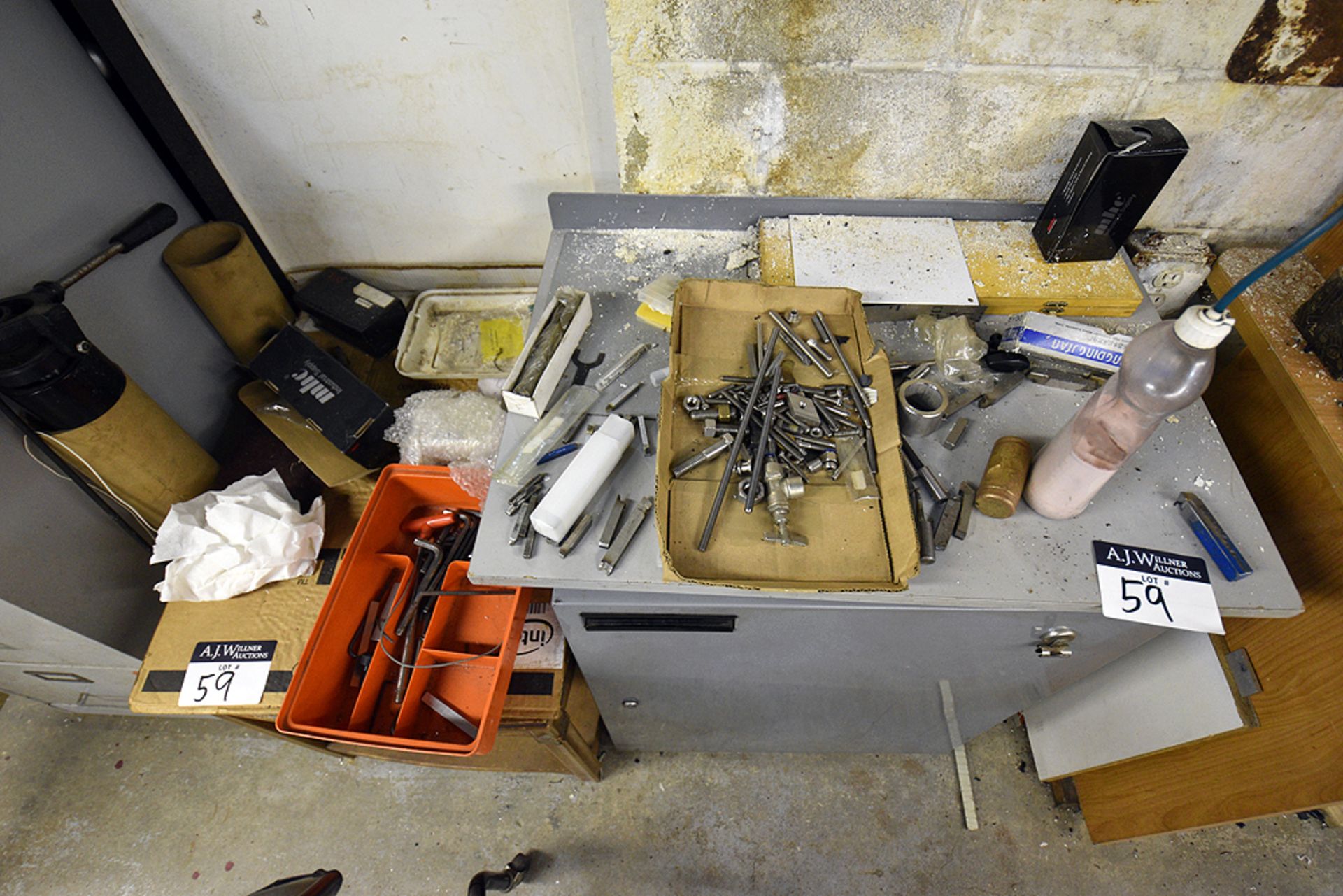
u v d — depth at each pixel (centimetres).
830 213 125
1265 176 120
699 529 89
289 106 133
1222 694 113
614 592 96
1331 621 101
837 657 113
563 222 128
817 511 90
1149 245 129
